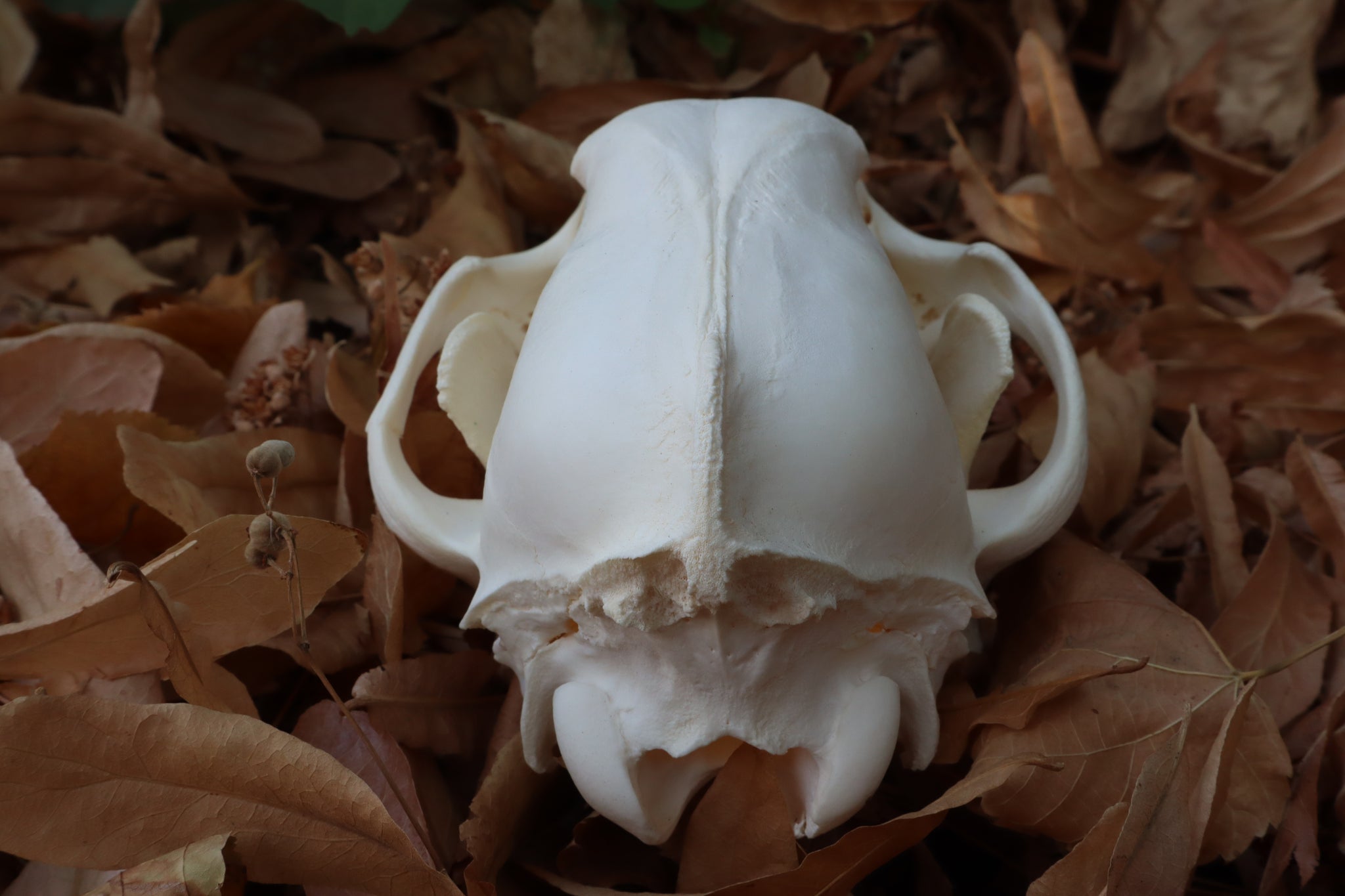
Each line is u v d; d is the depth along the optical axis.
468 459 0.28
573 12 0.37
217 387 0.31
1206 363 0.33
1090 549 0.26
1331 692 0.26
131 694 0.25
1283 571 0.27
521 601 0.24
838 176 0.25
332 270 0.35
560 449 0.23
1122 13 0.42
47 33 0.40
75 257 0.35
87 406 0.29
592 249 0.24
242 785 0.23
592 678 0.24
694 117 0.25
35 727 0.22
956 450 0.24
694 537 0.22
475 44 0.39
